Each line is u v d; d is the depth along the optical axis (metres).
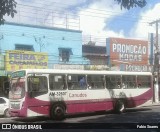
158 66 38.22
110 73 24.55
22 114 19.95
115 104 24.69
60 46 34.19
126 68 39.53
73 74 22.34
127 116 22.86
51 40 33.62
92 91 23.27
